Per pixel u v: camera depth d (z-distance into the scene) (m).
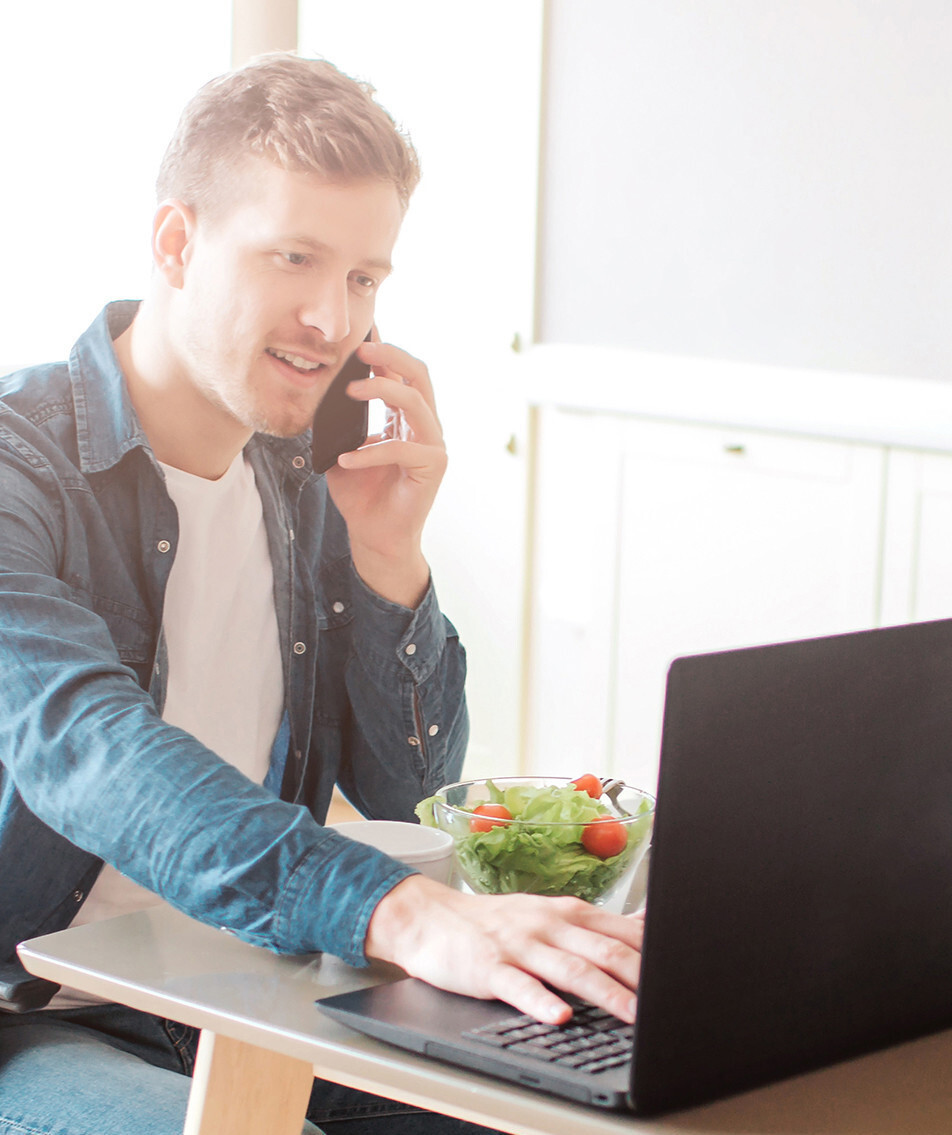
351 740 1.59
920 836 0.86
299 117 1.36
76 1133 1.10
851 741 0.81
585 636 3.66
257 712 1.54
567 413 3.63
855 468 3.21
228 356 1.42
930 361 3.14
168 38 3.43
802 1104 0.78
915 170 3.12
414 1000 0.86
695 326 3.46
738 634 3.42
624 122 3.48
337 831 1.12
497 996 0.85
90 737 1.06
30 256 3.30
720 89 3.35
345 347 1.45
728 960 0.76
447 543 3.84
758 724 0.76
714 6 3.33
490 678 3.81
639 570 3.56
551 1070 0.76
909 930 0.87
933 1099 0.80
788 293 3.32
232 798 1.00
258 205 1.37
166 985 0.91
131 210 3.43
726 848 0.75
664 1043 0.74
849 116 3.19
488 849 1.04
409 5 3.69
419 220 3.77
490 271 3.68
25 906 1.30
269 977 0.93
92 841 1.03
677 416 3.44
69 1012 1.30
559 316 3.65
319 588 1.58
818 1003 0.82
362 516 1.52
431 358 3.80
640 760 3.61
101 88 3.35
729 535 3.41
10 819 1.28
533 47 3.54
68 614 1.19
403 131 1.43
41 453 1.38
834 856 0.81
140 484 1.43
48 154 3.30
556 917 0.90
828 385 3.22
